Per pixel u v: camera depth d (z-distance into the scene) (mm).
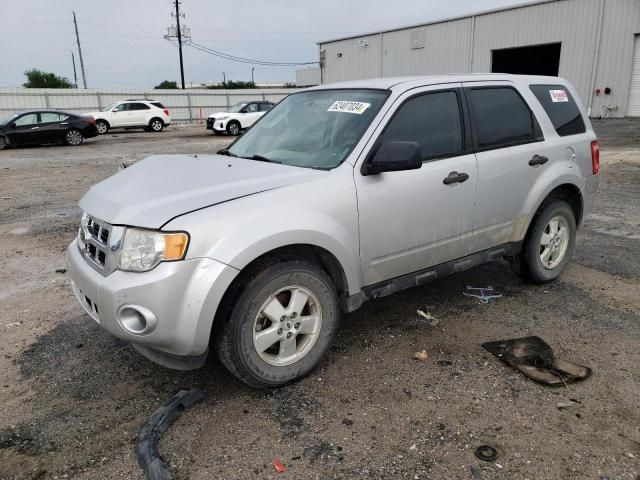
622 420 2928
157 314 2785
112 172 12953
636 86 25688
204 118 39031
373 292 3633
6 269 5645
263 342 3113
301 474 2559
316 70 42844
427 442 2768
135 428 2953
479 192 4043
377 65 37906
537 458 2635
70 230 7285
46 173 12883
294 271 3127
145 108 27969
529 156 4387
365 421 2953
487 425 2896
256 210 2986
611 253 5859
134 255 2840
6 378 3475
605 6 25953
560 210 4738
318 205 3199
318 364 3510
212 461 2656
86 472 2611
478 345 3803
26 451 2770
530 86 4652
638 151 14625
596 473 2529
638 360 3557
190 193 3096
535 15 28656
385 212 3504
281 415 3025
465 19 31906
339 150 3557
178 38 53594
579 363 3520
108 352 3797
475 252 4211
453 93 4035
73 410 3121
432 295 4719
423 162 3742
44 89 33125
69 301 4738
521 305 4473
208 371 3521
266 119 4457
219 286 2826
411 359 3619
